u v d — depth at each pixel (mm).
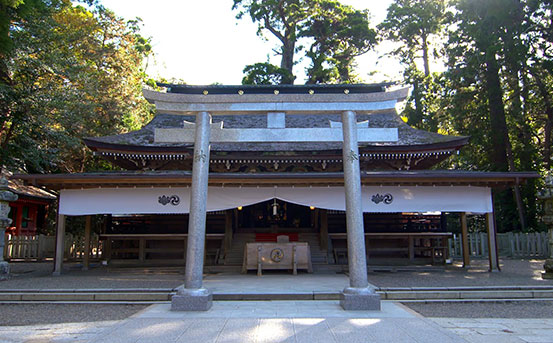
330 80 38625
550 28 26266
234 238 19094
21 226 26828
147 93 8516
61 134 22125
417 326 6254
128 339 5551
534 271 14438
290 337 5613
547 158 29672
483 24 27188
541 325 6770
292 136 8711
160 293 9398
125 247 19094
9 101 19594
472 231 32375
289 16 40125
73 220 27234
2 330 6559
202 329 6070
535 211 28062
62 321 7387
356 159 8328
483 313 8016
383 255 19359
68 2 28812
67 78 23688
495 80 28969
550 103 28828
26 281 11781
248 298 8953
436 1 38000
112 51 30047
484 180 14250
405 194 14867
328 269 15570
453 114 31125
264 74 37344
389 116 24859
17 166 22422
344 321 6582
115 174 14047
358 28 38719
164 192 14742
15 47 18688
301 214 21844
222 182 14219
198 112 8641
